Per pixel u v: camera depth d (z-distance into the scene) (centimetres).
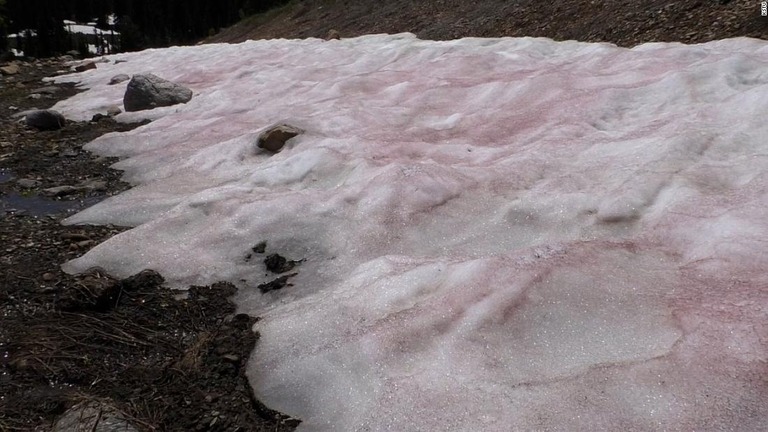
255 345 486
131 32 7800
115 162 1016
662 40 1166
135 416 420
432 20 2042
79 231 727
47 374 468
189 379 462
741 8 1118
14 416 425
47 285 596
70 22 12338
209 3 8312
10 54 3131
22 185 907
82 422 401
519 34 1567
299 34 2812
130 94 1362
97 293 559
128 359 491
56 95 1742
